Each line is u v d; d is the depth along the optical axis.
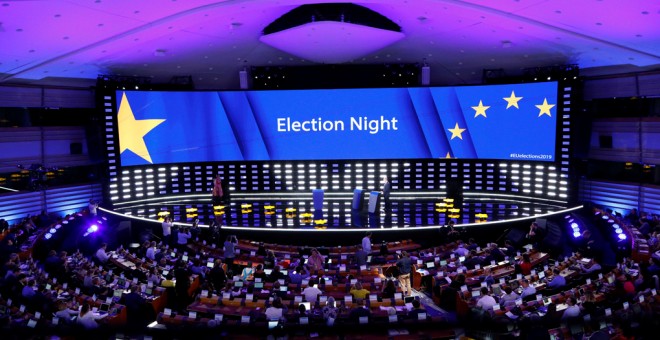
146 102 24.64
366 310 9.91
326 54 22.83
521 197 24.41
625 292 11.57
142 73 24.39
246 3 15.86
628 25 14.69
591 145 23.77
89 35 15.75
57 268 14.47
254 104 25.33
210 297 12.10
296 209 23.42
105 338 4.50
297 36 19.97
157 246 17.62
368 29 19.14
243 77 25.47
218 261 14.11
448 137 24.89
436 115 24.80
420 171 25.59
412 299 11.82
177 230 19.53
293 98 25.17
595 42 17.62
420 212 22.42
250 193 26.22
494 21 17.33
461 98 24.47
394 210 22.88
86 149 25.19
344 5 18.66
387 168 25.72
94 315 11.08
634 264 13.75
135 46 19.12
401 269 15.09
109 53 19.30
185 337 4.46
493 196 25.03
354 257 16.34
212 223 20.16
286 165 25.97
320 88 25.11
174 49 20.61
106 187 24.69
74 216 22.11
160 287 13.18
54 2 12.21
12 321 9.74
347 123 25.20
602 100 23.16
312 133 25.38
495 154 24.44
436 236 20.20
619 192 22.70
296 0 16.02
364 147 25.33
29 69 19.58
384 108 24.98
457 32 19.59
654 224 19.36
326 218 21.78
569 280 13.70
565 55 20.95
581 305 10.28
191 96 25.20
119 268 15.59
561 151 23.02
